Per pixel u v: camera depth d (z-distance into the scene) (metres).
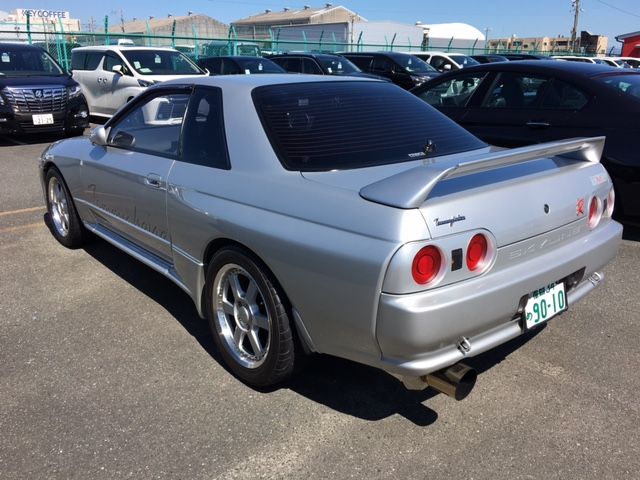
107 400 2.82
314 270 2.37
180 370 3.10
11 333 3.49
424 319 2.13
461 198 2.29
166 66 12.60
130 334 3.49
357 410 2.75
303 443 2.52
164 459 2.42
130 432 2.59
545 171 2.71
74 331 3.53
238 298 2.91
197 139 3.21
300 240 2.41
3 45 11.02
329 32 39.31
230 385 2.96
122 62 12.20
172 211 3.22
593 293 4.09
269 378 2.78
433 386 2.34
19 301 3.94
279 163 2.73
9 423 2.65
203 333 3.51
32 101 10.00
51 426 2.63
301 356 2.73
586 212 2.83
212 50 25.77
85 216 4.59
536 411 2.73
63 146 4.76
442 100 6.50
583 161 3.02
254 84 3.19
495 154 2.45
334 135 2.90
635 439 2.53
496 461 2.40
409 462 2.40
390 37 43.12
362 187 2.42
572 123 5.23
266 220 2.59
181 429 2.61
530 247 2.51
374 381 2.99
